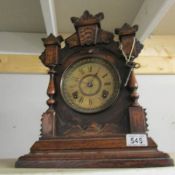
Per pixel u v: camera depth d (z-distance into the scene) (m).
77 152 0.62
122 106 0.68
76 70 0.74
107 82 0.71
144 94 1.24
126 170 0.52
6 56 1.26
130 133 0.64
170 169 0.52
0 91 1.22
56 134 0.68
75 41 0.76
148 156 0.59
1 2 1.00
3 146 1.14
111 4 1.03
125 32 0.73
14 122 1.18
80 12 1.08
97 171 0.52
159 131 1.19
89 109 0.69
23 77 1.25
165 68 1.26
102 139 0.63
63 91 0.72
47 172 0.51
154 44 1.30
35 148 0.64
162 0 0.82
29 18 1.12
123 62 0.72
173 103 1.23
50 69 0.74
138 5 1.03
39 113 1.20
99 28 0.77
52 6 0.85
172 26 1.23
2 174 0.50
